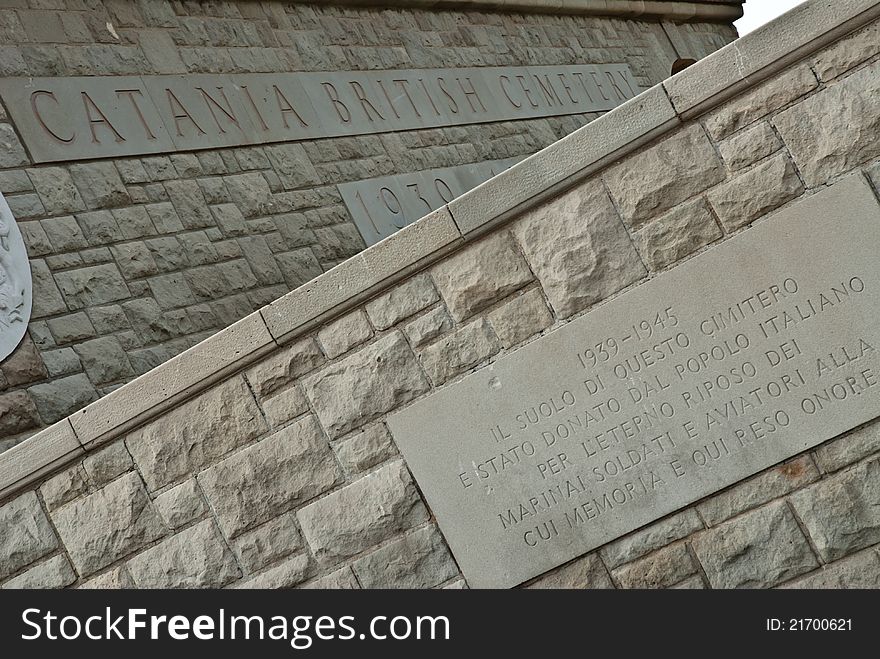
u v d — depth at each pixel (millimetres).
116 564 6465
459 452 5988
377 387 6066
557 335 5797
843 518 5453
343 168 12031
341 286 6031
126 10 10742
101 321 9047
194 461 6332
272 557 6262
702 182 5547
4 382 8250
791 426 5512
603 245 5699
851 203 5312
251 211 10750
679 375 5656
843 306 5375
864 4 5168
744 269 5508
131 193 9805
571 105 16484
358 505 6137
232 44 11648
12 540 6574
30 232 8891
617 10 18531
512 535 5961
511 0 16141
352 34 13312
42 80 9625
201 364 6234
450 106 14125
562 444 5855
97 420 6383
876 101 5238
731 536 5645
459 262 5914
